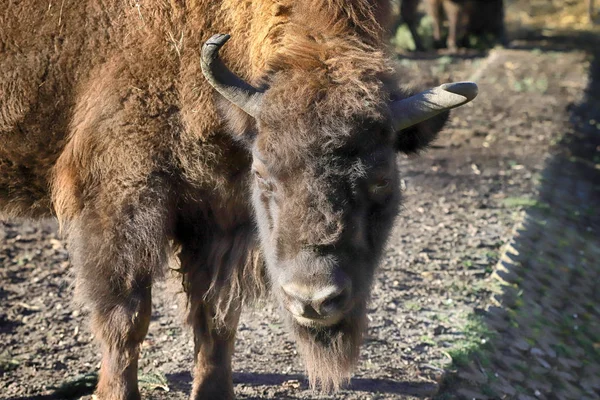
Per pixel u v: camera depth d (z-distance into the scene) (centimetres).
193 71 1675
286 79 1493
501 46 7938
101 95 1700
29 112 1792
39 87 1778
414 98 1541
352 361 1661
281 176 1446
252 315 2517
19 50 1786
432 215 3584
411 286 2834
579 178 4512
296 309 1445
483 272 3011
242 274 1794
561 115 5409
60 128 1791
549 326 2862
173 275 1916
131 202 1678
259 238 1666
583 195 4291
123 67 1700
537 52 7562
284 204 1450
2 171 1859
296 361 2267
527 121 5244
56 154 1816
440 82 6175
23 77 1784
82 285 1733
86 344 2341
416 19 8112
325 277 1423
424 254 3127
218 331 1866
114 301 1712
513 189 4003
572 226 3841
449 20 8000
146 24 1716
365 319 1666
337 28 1565
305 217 1423
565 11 10288
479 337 2514
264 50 1623
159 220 1692
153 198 1686
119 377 1742
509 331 2667
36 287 2716
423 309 2658
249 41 1680
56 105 1780
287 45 1558
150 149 1681
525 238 3384
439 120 1650
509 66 6869
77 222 1734
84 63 1755
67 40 1761
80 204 1723
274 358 2281
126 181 1678
